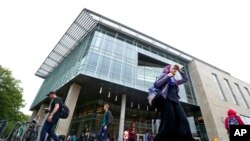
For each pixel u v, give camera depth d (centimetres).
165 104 173
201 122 2703
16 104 2853
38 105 3391
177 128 160
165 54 3152
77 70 2098
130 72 2322
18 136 970
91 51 2173
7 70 2912
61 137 1140
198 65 3222
